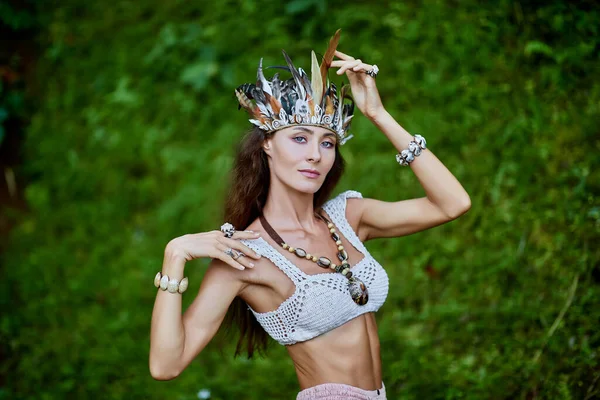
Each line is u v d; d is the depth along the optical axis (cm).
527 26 424
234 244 223
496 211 405
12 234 535
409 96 448
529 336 361
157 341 214
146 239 496
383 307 415
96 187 527
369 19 470
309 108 232
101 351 442
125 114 529
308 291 227
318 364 231
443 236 419
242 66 496
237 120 495
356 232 259
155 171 513
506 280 387
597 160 384
